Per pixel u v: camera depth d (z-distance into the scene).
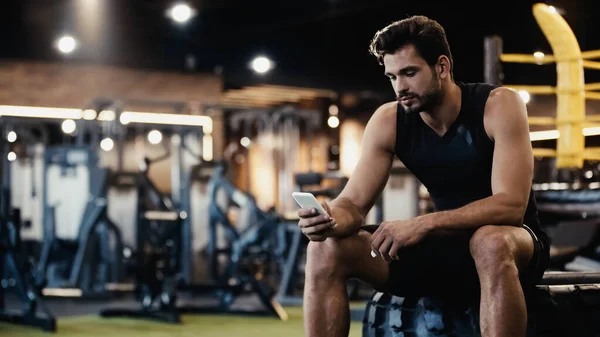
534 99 13.17
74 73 13.36
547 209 4.53
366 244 2.24
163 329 5.45
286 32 14.70
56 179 7.93
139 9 13.80
